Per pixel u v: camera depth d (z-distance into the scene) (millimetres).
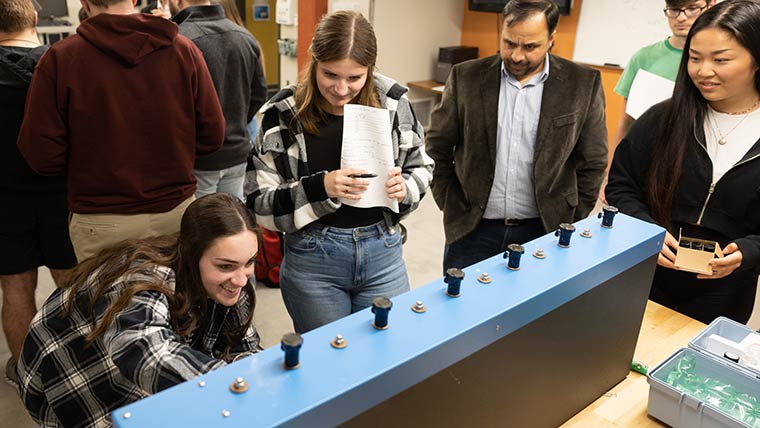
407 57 5070
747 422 1114
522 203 2016
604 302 1174
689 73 1569
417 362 804
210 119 1927
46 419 1392
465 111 1974
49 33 5156
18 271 2131
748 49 1453
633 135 1791
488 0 4801
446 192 2150
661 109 1720
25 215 2066
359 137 1555
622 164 1816
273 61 6793
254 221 1307
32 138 1675
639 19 4016
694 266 1483
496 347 941
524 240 2068
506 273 1040
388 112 1582
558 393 1168
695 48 1522
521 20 1745
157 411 677
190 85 1815
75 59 1630
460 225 2090
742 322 1775
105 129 1698
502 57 1866
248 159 1687
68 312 1307
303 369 758
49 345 1324
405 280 1798
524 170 1976
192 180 1948
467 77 1979
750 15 1444
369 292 1731
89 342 1188
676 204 1687
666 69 2416
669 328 1565
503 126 1959
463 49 5062
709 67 1498
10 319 2176
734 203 1600
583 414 1259
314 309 1677
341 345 805
